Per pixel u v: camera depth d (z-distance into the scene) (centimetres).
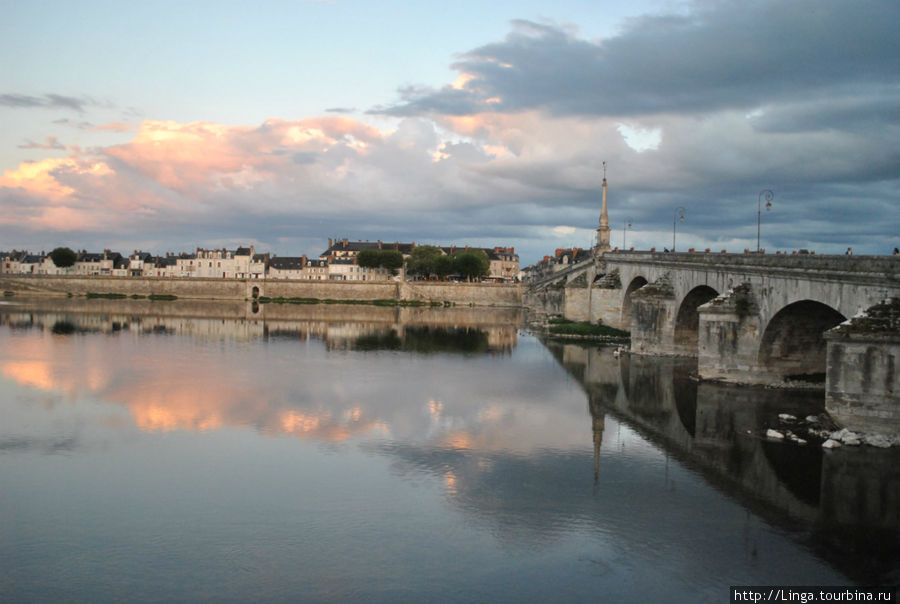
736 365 4966
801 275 4166
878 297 3450
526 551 2158
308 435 3484
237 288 16712
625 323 9319
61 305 13312
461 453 3184
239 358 6400
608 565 2072
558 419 3884
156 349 6944
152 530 2291
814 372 4922
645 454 3181
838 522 2394
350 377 5334
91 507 2486
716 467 2983
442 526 2338
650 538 2255
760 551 2167
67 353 6475
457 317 12612
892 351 3197
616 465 3014
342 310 14050
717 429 3638
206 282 16688
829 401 3394
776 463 3030
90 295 16262
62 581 1952
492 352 7075
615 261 9544
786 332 4753
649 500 2583
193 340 7856
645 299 6844
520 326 10550
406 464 3006
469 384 5041
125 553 2123
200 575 1989
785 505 2541
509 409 4156
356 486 2719
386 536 2255
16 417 3812
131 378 5138
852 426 3328
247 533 2270
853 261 3638
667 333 6725
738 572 2033
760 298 4791
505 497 2609
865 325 3266
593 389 4825
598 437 3491
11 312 11338
